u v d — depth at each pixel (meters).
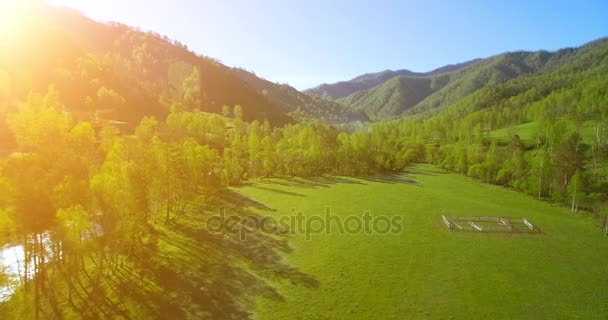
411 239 48.84
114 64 174.62
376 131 127.50
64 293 31.62
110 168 38.72
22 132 50.34
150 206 47.38
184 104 163.25
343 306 31.38
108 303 30.41
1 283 32.06
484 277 37.59
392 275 37.62
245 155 100.19
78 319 28.08
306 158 97.06
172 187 53.22
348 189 81.44
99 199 33.47
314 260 41.06
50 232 31.45
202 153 67.62
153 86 175.50
